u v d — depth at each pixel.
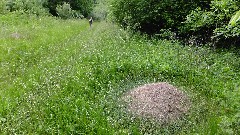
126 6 18.25
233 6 10.62
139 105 7.95
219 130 6.87
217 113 7.75
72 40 16.61
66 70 10.82
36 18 25.33
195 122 7.36
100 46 14.17
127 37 15.83
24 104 8.33
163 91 8.55
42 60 12.42
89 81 9.56
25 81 10.09
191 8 15.73
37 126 7.32
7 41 15.48
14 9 27.42
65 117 7.47
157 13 16.97
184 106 8.07
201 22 13.31
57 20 26.95
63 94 8.81
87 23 28.00
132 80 9.93
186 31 15.68
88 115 7.55
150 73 10.34
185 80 9.88
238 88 8.05
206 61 11.63
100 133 6.91
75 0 40.06
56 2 37.72
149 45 14.22
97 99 8.53
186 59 11.63
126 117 7.50
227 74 10.08
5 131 7.00
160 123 7.27
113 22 23.64
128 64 10.74
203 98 8.66
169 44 13.91
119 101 8.33
